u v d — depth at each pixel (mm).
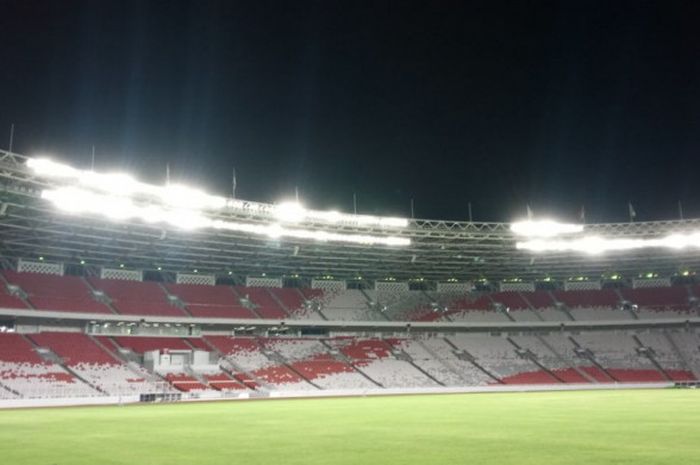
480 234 75562
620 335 92125
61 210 56219
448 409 41344
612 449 18328
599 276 95875
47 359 63219
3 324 67125
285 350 80688
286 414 38469
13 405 52062
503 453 17781
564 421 29516
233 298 82375
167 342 74625
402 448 19453
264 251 76188
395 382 78562
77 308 68500
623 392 68000
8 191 50375
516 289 97500
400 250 79438
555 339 92062
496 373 83750
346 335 87938
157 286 79188
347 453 18391
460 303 93562
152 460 17656
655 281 96250
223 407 48781
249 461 17047
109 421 34156
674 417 31203
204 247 72438
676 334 91125
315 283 91250
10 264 71062
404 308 90688
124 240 66875
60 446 21688
